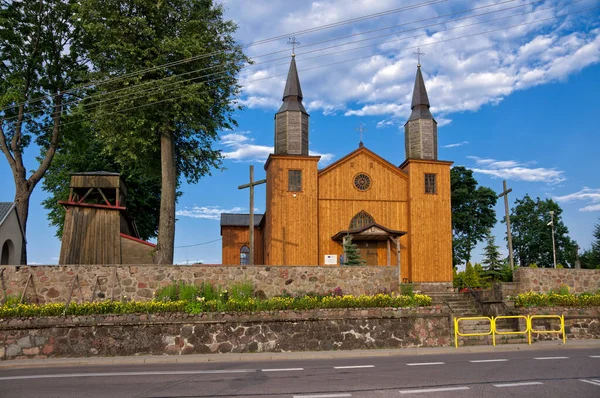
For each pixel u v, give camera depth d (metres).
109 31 24.44
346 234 30.70
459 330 19.59
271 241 31.31
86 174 27.86
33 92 30.78
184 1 25.92
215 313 17.41
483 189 48.09
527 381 11.09
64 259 25.66
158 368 13.84
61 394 9.93
